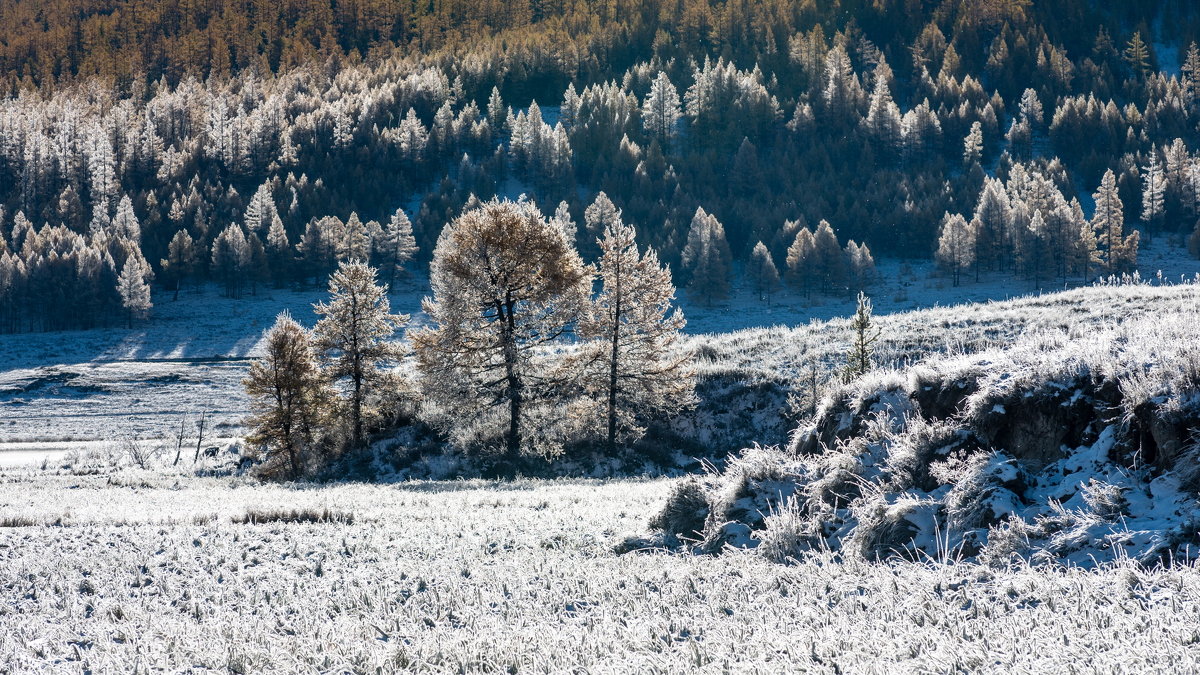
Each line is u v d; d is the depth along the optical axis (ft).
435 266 105.19
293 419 113.29
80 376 264.72
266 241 498.69
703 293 421.59
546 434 109.09
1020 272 440.04
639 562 29.58
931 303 390.21
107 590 29.60
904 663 15.61
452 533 40.06
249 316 396.57
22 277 400.06
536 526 41.04
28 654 21.63
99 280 393.29
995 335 129.08
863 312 98.48
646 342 108.58
